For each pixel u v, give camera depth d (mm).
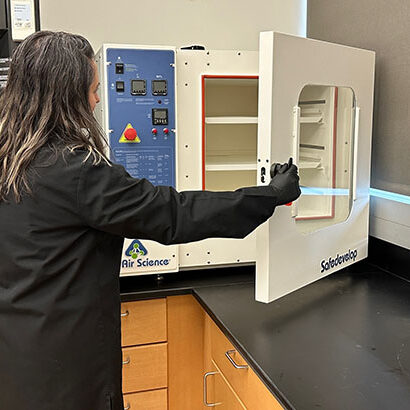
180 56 1812
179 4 2361
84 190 1133
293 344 1407
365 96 1853
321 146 1867
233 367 1585
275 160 1463
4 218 1147
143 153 1795
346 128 1882
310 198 1859
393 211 1916
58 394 1188
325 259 1754
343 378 1218
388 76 1920
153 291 1850
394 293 1801
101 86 1794
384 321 1562
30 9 2031
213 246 1948
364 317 1594
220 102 2213
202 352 1978
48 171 1130
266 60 1416
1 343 1183
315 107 1824
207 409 1938
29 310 1151
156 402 1978
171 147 1817
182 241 1190
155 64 1763
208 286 1896
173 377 1972
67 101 1179
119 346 1312
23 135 1167
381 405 1101
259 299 1540
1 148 1179
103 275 1234
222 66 1854
